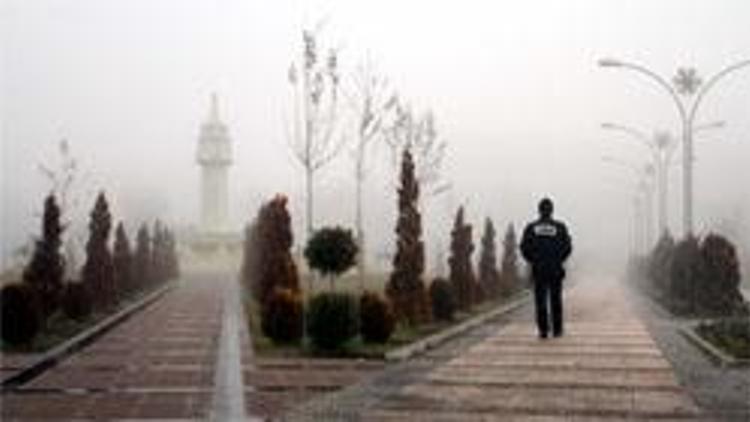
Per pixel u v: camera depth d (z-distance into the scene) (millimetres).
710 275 49031
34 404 20562
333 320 30156
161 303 58969
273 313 32312
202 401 20938
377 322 32000
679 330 40375
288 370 26547
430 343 33844
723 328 37000
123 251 58594
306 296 40000
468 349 31203
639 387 22609
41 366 27469
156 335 37688
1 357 29125
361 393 21984
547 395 21375
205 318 46719
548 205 31875
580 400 20703
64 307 40812
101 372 26109
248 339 35250
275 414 19172
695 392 22109
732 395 21844
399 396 21359
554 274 32531
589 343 32969
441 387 22688
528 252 32469
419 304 39000
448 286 42906
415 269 39125
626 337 35562
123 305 53438
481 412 19203
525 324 43469
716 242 49281
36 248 40406
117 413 19422
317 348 30266
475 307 51312
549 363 27203
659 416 18859
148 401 20938
